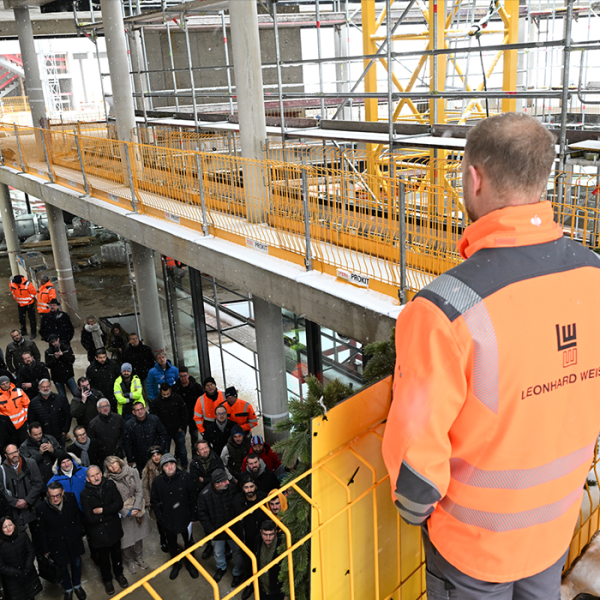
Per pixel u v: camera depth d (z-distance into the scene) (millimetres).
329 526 1714
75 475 6664
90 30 15641
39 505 6055
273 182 6590
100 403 7812
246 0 7742
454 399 1124
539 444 1192
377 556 1830
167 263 12016
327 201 5812
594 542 2258
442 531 1314
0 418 8344
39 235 22812
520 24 13383
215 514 6113
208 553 6977
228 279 7055
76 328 15266
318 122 9320
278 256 6625
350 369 8102
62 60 45875
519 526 1247
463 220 4344
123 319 13742
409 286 4930
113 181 10828
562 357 1179
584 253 1241
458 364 1105
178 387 9383
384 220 5203
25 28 16516
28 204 23734
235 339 10711
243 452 7211
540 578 1361
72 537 6164
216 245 7309
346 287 5441
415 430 1126
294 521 1883
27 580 5852
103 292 18141
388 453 1183
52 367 10508
